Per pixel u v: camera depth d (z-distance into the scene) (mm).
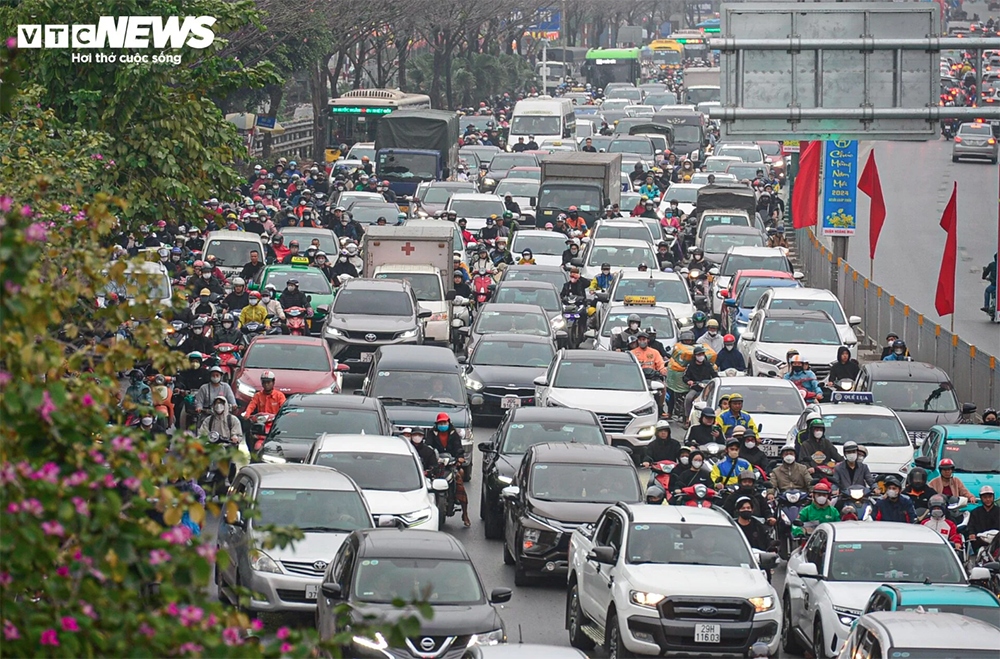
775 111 66938
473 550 62156
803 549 51625
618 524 48531
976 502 62594
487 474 65125
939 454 67188
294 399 68062
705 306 112000
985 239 155250
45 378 21703
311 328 99375
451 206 145125
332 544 49812
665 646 44625
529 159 188875
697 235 140875
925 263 141125
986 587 51750
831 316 96500
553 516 55938
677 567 46438
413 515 57062
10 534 18484
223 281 101375
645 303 99062
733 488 59875
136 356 23266
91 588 18750
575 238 127938
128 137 68750
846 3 66750
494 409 85750
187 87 70938
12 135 56625
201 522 20484
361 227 131750
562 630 51406
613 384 80625
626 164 194500
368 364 94188
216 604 19438
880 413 71812
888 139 67062
